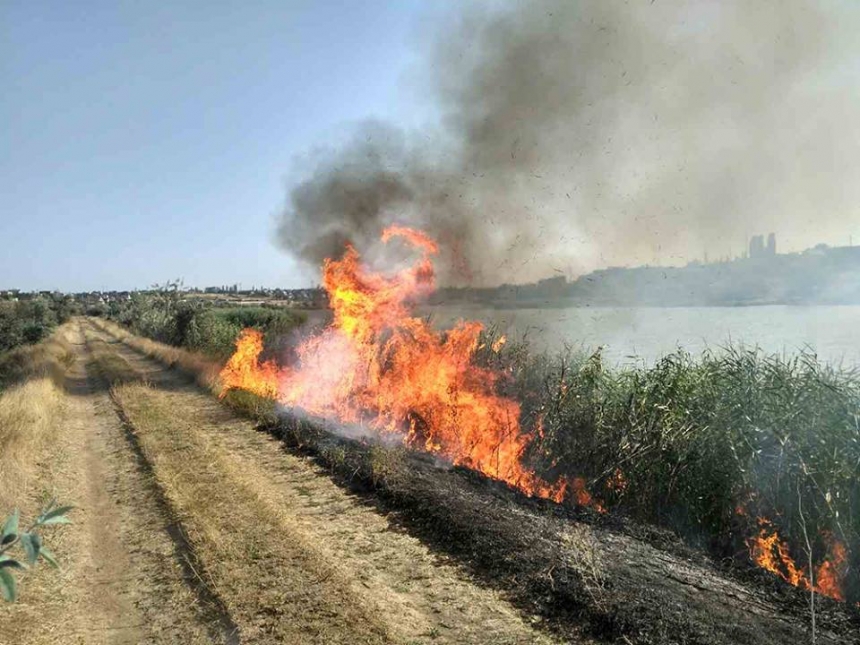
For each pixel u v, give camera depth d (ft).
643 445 27.07
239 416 44.16
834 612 16.93
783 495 22.86
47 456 34.96
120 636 16.37
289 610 16.76
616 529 22.94
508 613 16.85
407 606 17.24
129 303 196.85
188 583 18.93
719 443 25.02
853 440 22.25
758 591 18.12
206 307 112.98
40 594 18.81
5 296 222.69
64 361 84.02
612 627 15.55
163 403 50.14
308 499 26.58
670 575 18.61
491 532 21.38
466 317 51.19
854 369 26.66
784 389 25.38
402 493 25.72
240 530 22.43
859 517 21.11
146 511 25.52
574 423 30.73
